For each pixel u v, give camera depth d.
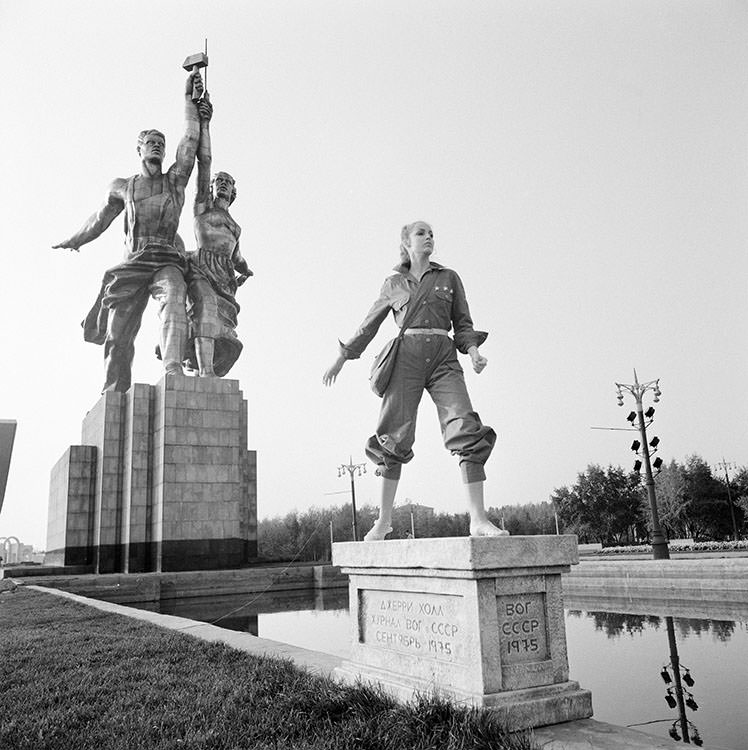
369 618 5.59
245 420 39.31
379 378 5.77
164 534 29.67
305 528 72.00
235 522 31.02
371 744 4.05
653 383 26.44
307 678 5.82
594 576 21.88
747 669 8.64
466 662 4.39
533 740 3.92
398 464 5.77
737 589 18.64
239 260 39.31
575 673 8.81
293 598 24.75
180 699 5.57
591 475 61.91
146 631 10.07
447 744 3.76
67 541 33.38
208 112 38.16
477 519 5.12
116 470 32.72
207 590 26.70
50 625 11.17
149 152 35.12
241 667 6.77
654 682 8.12
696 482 56.31
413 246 5.92
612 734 4.10
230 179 38.97
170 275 34.50
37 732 4.82
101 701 5.68
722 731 5.97
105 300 34.97
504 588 4.45
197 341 35.22
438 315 5.74
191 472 30.72
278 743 4.28
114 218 37.47
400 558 4.98
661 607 16.28
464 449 5.27
